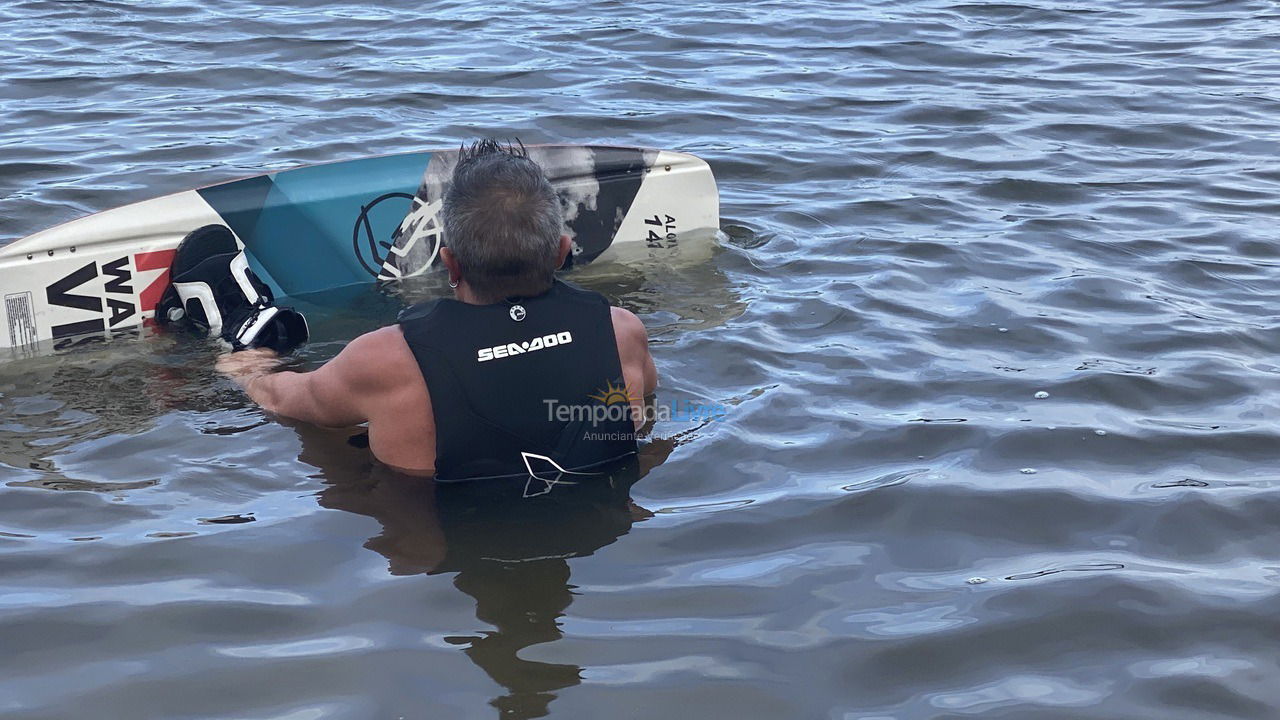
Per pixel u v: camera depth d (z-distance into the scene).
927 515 2.71
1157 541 2.60
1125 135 6.51
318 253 4.27
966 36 8.95
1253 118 6.81
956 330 3.85
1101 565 2.50
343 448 3.02
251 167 5.75
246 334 3.69
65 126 6.35
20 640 2.23
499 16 9.33
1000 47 8.63
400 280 4.42
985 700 2.09
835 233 4.92
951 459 2.98
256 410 3.25
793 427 3.16
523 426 2.81
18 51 7.91
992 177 5.75
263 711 2.04
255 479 2.87
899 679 2.14
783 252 4.68
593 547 2.58
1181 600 2.37
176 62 7.75
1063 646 2.24
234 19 8.98
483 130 6.48
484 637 2.26
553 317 2.83
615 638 2.25
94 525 2.65
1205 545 2.59
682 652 2.21
